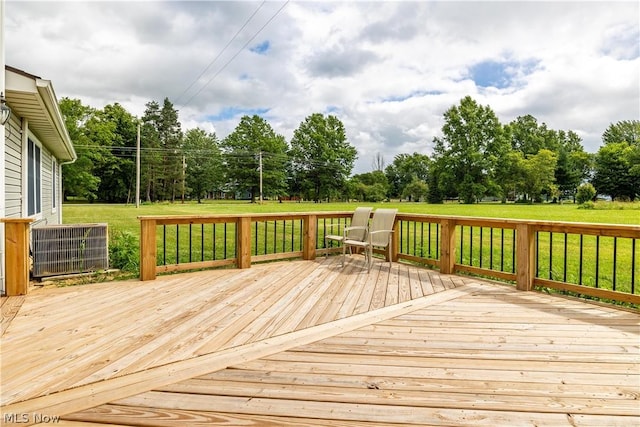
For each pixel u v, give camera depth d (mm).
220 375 2076
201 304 3434
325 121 42219
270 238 10047
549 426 1636
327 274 4816
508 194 37781
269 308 3328
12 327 2797
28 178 6301
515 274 4195
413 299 3682
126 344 2488
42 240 4352
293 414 1709
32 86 4180
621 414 1729
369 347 2494
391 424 1641
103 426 1608
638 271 5629
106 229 4777
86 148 27906
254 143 39719
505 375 2105
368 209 5863
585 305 3521
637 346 2539
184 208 24875
